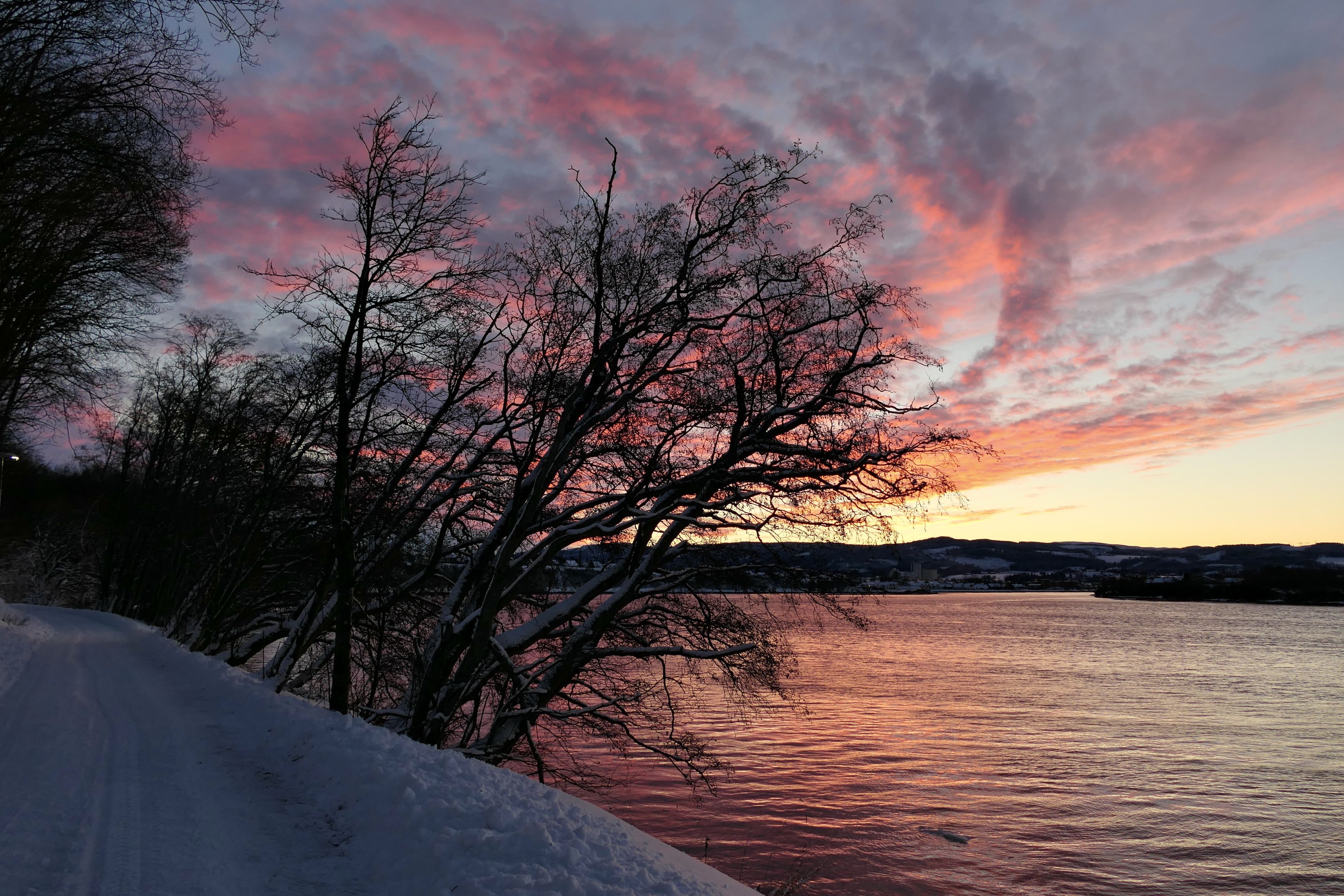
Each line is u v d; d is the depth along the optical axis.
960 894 25.97
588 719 18.77
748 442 16.56
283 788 8.48
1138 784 42.72
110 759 9.52
